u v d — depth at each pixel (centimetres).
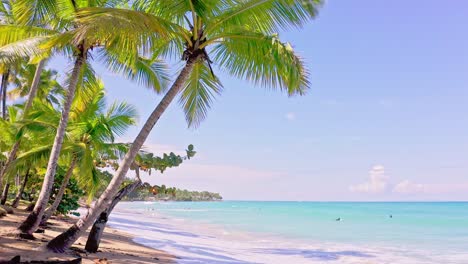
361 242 2262
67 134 1499
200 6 791
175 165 1288
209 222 3947
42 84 2944
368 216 5688
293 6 757
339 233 2859
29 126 1423
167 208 8950
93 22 661
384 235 2708
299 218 4928
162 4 815
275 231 2948
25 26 1132
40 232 1298
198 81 1019
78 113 1505
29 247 933
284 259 1499
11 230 1169
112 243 1434
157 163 1270
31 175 2509
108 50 1168
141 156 1277
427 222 4269
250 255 1553
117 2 1148
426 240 2406
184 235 2319
